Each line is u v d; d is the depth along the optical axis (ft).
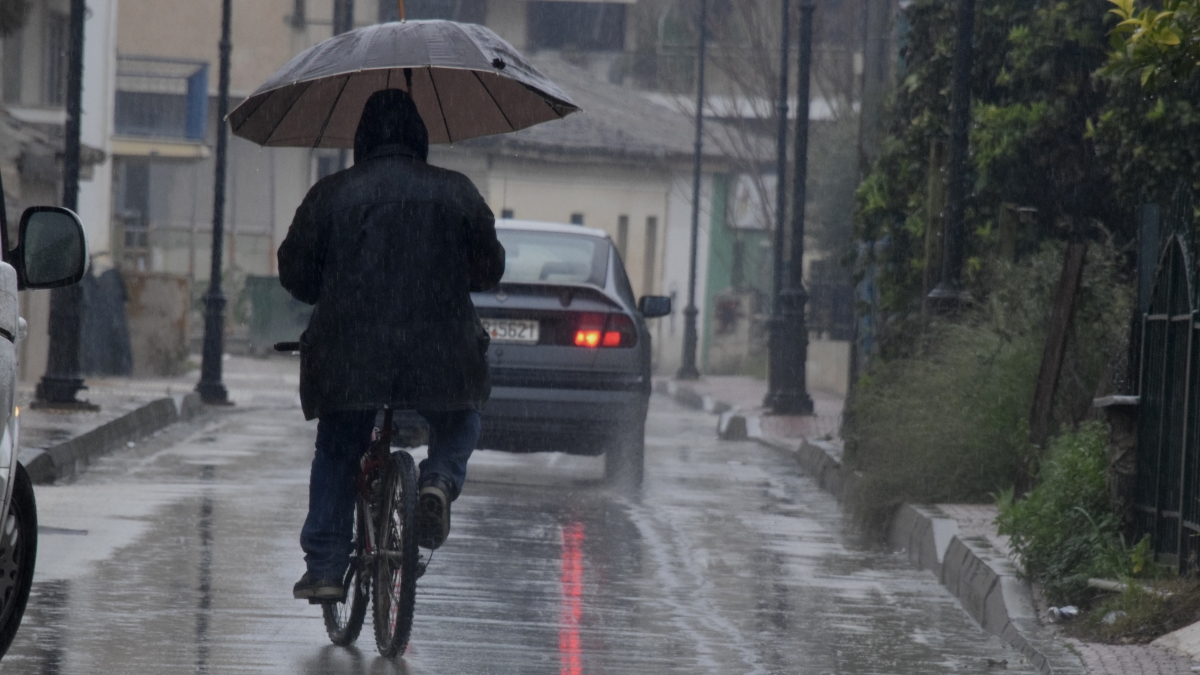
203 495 135.95
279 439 200.54
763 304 540.93
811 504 154.61
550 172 536.42
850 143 399.24
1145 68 99.40
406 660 73.31
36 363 287.89
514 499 142.92
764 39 506.07
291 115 83.97
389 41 77.51
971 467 131.03
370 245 72.38
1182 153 134.62
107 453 171.94
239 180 549.13
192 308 519.19
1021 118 169.07
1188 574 87.71
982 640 87.66
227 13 257.96
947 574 107.34
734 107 500.33
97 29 367.25
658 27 617.21
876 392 150.51
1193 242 94.32
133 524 115.14
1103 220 169.17
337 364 72.13
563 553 111.65
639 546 117.70
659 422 284.41
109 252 383.65
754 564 112.98
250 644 75.72
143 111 472.03
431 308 72.64
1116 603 85.76
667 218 553.64
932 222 163.84
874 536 131.85
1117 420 96.68
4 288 60.59
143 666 69.51
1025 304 138.51
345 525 75.05
